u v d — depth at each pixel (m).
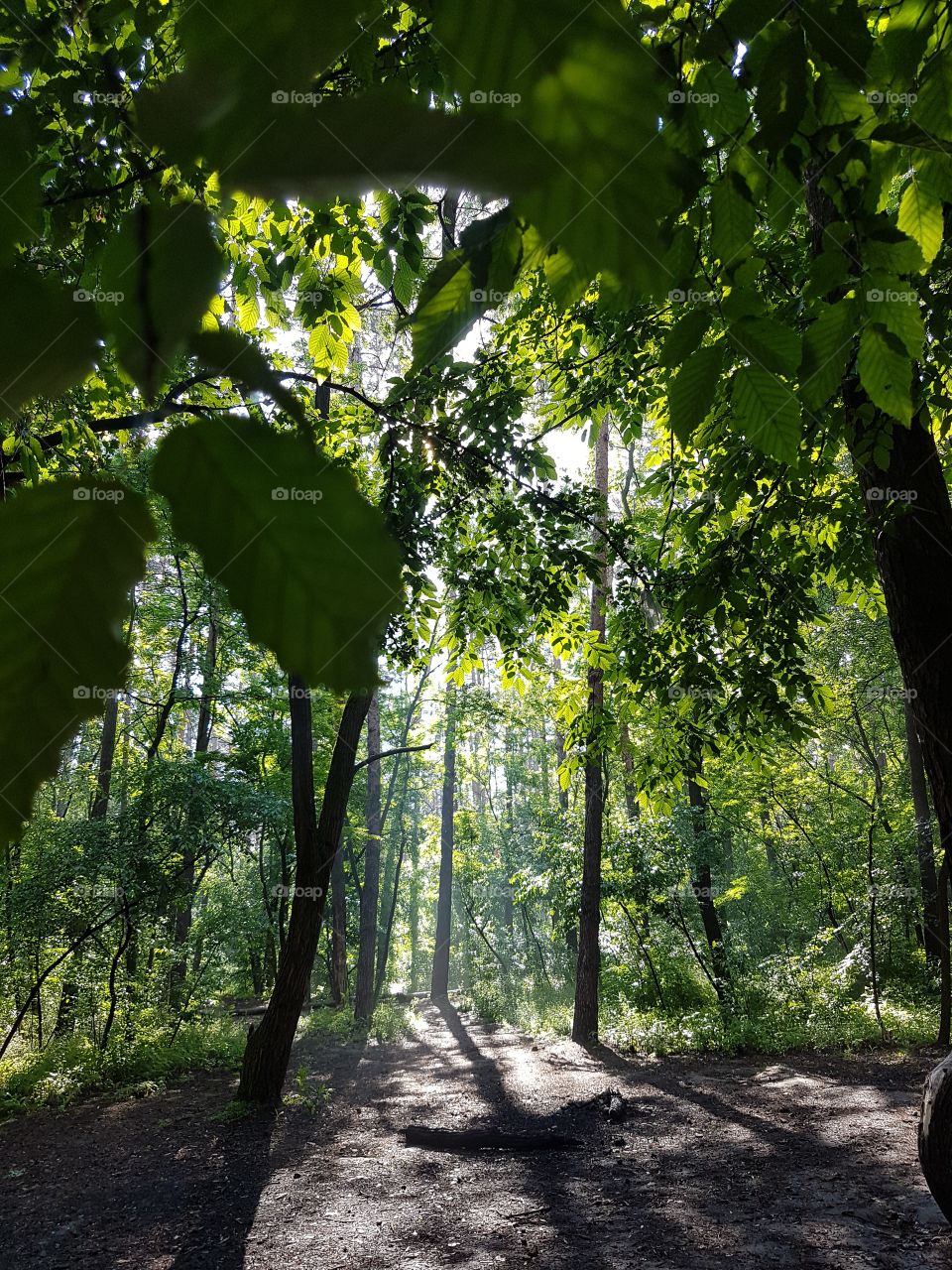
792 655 6.36
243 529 0.20
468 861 29.08
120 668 0.19
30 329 0.21
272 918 18.42
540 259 0.47
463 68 0.24
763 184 0.99
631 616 7.67
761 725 6.85
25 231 0.23
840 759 20.61
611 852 18.30
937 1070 5.93
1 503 0.20
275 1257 6.88
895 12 1.06
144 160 0.22
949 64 1.05
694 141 0.94
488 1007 24.16
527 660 8.95
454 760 27.69
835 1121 9.97
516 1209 7.84
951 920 16.94
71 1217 7.75
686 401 0.96
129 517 0.19
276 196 0.19
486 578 7.71
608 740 9.38
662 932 19.66
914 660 4.61
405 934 41.50
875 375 1.14
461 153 0.20
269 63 0.20
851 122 1.00
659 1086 12.54
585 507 8.09
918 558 4.51
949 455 5.53
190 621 15.72
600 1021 18.23
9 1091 12.03
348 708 11.21
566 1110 11.12
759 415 0.95
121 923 14.93
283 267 2.80
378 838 22.77
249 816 14.80
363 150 0.19
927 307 2.79
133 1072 13.45
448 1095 12.21
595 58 0.24
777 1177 8.29
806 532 6.61
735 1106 11.05
